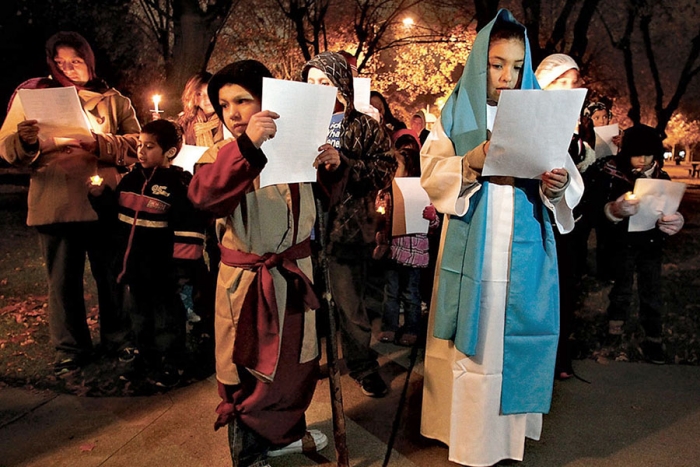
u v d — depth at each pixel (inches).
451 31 511.8
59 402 139.9
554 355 109.5
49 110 141.4
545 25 496.4
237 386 103.3
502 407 108.5
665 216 153.3
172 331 147.4
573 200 106.7
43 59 493.7
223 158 89.3
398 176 179.5
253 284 98.6
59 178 147.5
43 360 164.1
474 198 106.6
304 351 104.8
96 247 157.9
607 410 136.7
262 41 514.6
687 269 278.5
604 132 167.9
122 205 144.9
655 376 156.3
